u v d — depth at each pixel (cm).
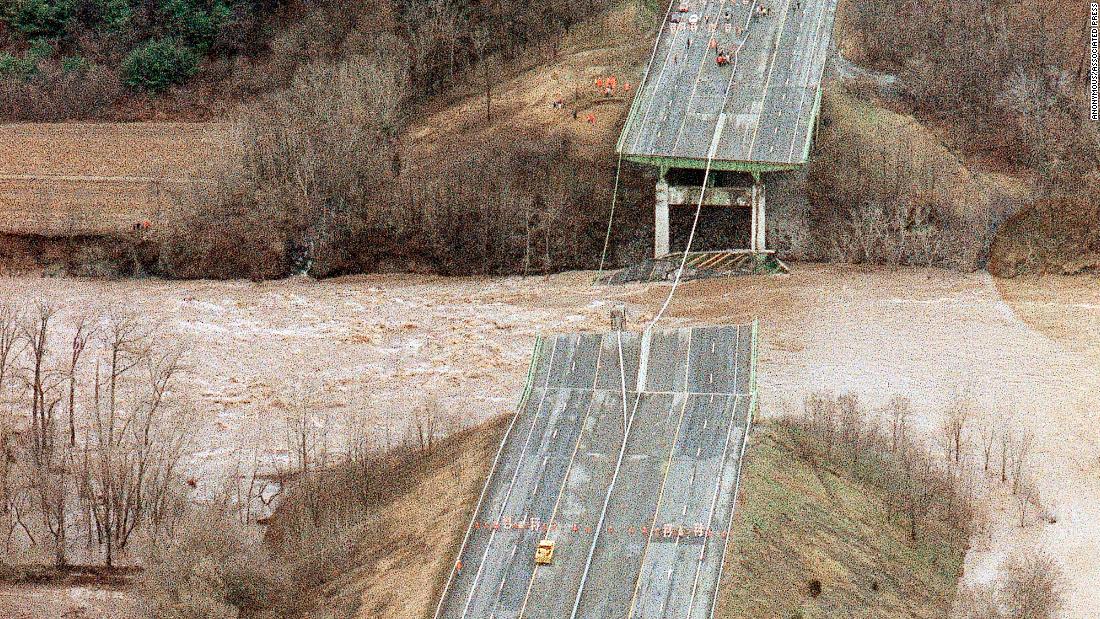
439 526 17338
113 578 17700
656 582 16138
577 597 16088
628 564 16400
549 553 16562
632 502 17200
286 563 17250
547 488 17525
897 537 17625
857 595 16462
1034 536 18025
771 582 16212
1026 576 16838
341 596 16788
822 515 17412
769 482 17525
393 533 17700
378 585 16762
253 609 16812
